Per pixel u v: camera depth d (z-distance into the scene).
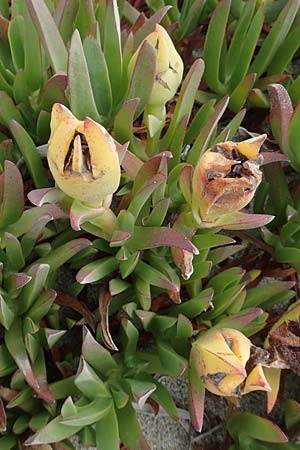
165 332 0.29
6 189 0.26
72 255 0.27
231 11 0.36
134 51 0.30
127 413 0.28
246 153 0.23
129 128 0.28
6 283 0.28
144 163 0.27
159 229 0.27
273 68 0.35
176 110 0.29
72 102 0.27
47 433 0.26
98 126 0.21
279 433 0.28
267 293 0.30
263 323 0.29
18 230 0.28
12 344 0.27
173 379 0.32
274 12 0.37
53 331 0.27
